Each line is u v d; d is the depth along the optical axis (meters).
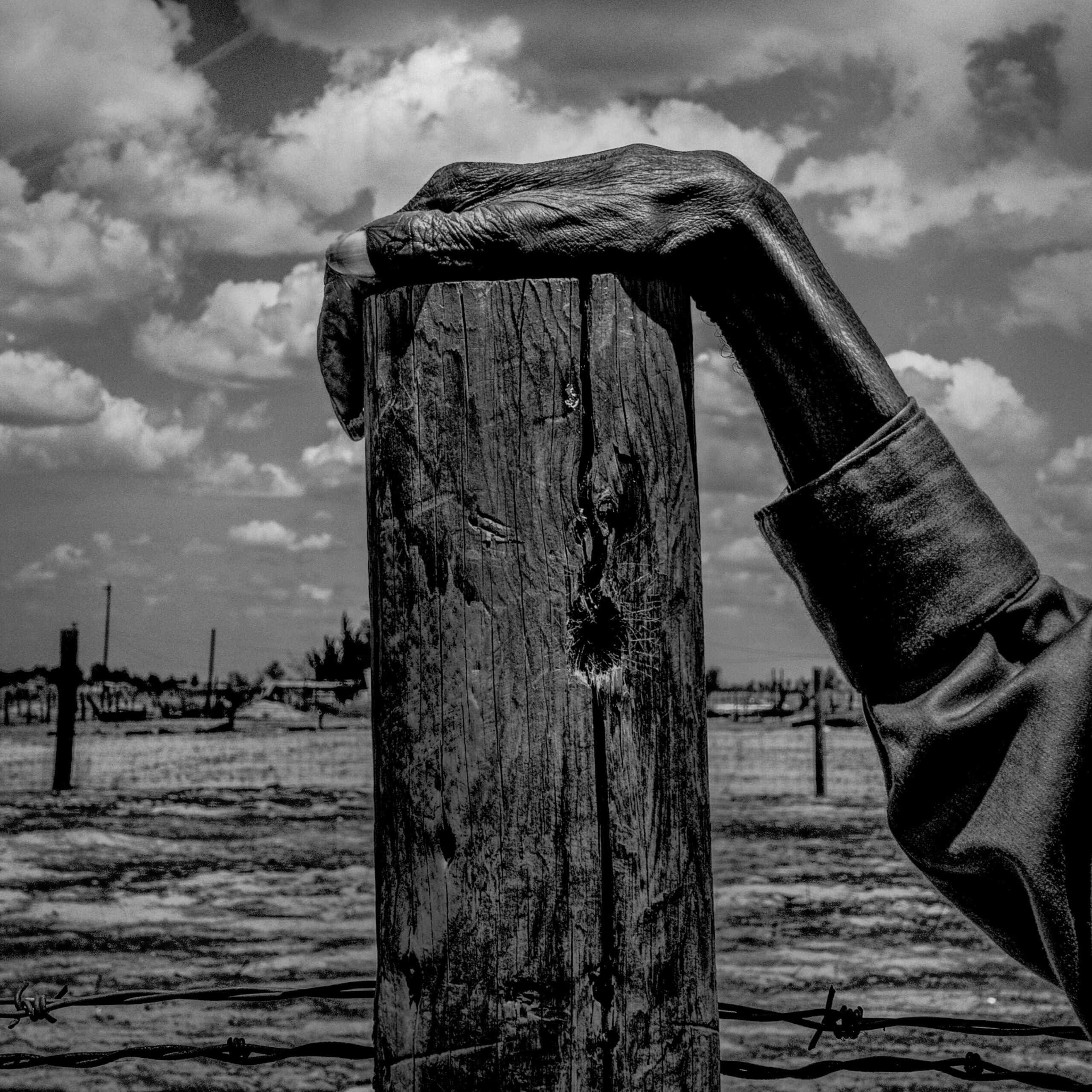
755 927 13.65
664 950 1.91
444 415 1.92
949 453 1.95
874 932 13.41
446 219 1.92
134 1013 10.25
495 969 1.88
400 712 1.94
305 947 12.62
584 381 1.92
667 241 1.93
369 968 11.72
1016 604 1.93
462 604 1.91
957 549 1.91
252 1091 8.46
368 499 2.01
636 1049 1.88
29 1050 9.23
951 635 1.91
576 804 1.89
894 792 1.90
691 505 1.99
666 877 1.92
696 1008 1.94
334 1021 10.08
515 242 1.91
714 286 1.98
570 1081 1.86
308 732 59.16
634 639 1.92
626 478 1.92
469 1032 1.88
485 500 1.91
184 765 37.84
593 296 1.92
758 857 18.78
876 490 1.90
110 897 15.10
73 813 23.91
